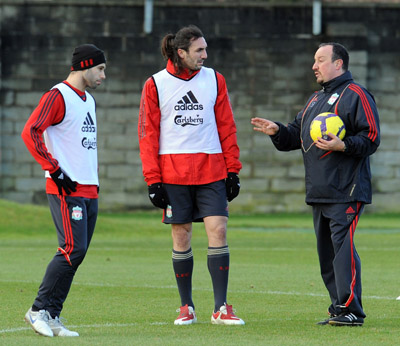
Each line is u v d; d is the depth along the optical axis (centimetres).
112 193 8600
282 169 8650
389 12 8644
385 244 5616
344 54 2436
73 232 2259
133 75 8538
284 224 7462
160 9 8538
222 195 2448
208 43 8556
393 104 8706
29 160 8506
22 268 4159
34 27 8475
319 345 2020
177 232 2475
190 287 2491
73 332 2216
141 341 2088
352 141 2319
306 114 2459
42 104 2264
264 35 8594
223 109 2486
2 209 6731
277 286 3444
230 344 2033
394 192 8725
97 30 8506
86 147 2323
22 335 2234
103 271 4041
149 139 2442
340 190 2369
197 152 2438
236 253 5003
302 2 8581
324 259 2467
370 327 2327
